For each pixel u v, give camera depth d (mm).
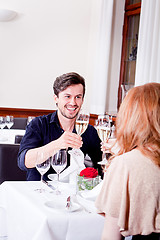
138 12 4785
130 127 1188
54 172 2062
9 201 1695
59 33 5445
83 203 1572
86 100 5516
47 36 5406
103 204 1158
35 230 1418
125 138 1208
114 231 1134
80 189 1704
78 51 5520
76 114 2062
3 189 1772
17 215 1602
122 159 1158
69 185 1794
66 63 5496
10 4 5227
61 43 5461
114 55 5152
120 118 1229
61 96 2023
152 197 1109
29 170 2055
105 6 5062
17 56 5316
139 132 1170
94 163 2305
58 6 5418
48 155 1784
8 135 3609
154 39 3869
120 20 5125
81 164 1894
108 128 2033
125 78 5066
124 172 1136
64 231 1381
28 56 5355
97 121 2488
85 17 5508
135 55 4824
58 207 1483
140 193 1110
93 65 5391
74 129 2170
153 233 1154
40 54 5398
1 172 2486
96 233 1430
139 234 1170
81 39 5516
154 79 3875
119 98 5195
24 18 5305
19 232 1562
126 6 5055
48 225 1354
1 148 2479
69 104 2020
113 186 1143
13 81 5324
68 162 2090
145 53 4074
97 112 5148
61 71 5488
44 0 5359
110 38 5031
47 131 2096
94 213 1445
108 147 1875
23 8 5285
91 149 2309
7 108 5270
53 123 2105
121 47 5160
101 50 5098
